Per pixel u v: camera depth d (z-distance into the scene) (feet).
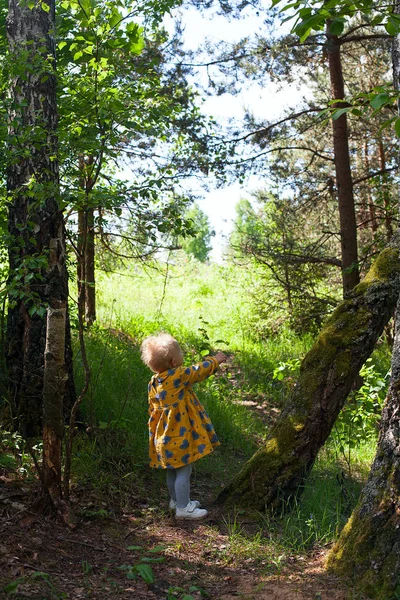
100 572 11.76
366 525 11.82
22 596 10.18
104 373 25.16
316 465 21.17
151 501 15.97
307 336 45.73
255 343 46.39
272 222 43.86
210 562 12.84
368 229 45.91
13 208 17.88
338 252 41.81
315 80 37.76
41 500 13.44
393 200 38.52
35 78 17.94
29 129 15.05
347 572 11.67
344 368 15.83
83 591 10.82
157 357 15.39
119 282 59.77
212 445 15.55
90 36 16.70
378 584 11.13
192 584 11.69
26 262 15.05
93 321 36.55
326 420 15.79
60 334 13.52
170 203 16.44
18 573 10.93
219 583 11.84
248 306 50.80
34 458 13.62
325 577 11.79
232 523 14.92
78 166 18.92
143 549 12.76
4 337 18.69
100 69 17.26
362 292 16.26
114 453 17.92
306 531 14.40
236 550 13.19
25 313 17.81
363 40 37.19
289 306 42.34
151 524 14.58
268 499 15.49
